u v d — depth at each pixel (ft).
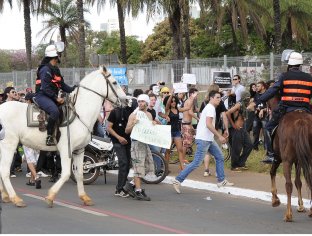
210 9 98.02
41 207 34.09
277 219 31.12
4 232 26.99
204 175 45.68
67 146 33.83
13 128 34.14
